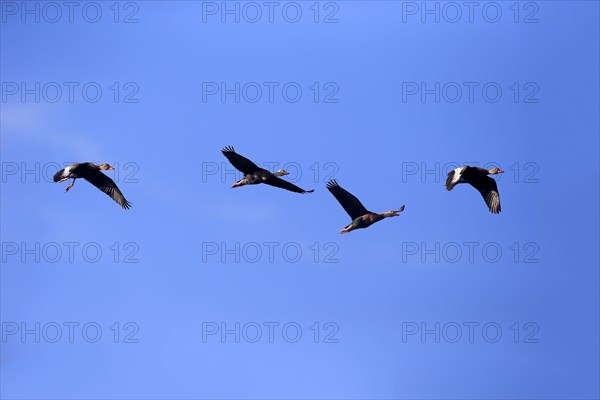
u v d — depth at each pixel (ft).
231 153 144.36
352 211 145.18
